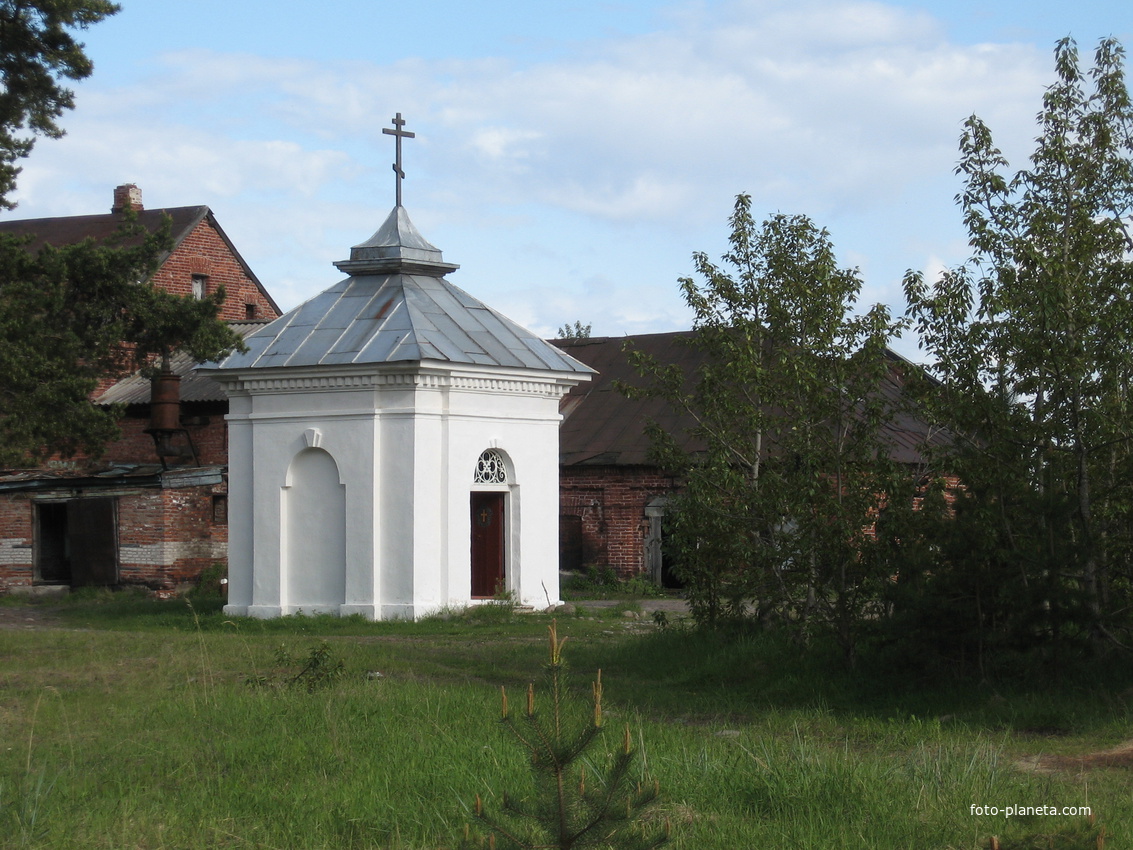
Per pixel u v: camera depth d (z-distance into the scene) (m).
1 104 19.06
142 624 25.44
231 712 12.85
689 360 37.16
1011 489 14.94
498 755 10.66
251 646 18.91
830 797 9.52
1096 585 14.95
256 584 25.55
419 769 10.35
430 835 8.91
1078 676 14.46
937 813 9.18
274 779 10.34
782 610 17.45
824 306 17.56
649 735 11.74
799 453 16.97
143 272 21.70
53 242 43.00
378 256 27.75
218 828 9.01
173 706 13.27
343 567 24.98
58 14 19.00
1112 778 10.89
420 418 24.67
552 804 6.23
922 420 16.84
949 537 14.85
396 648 19.83
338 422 25.09
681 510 17.84
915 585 15.12
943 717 13.91
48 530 33.69
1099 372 14.86
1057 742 12.52
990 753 11.20
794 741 11.56
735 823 8.98
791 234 18.44
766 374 17.48
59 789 9.92
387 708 12.89
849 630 16.20
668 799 9.36
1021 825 8.94
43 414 18.83
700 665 17.11
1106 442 14.82
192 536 32.50
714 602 18.45
